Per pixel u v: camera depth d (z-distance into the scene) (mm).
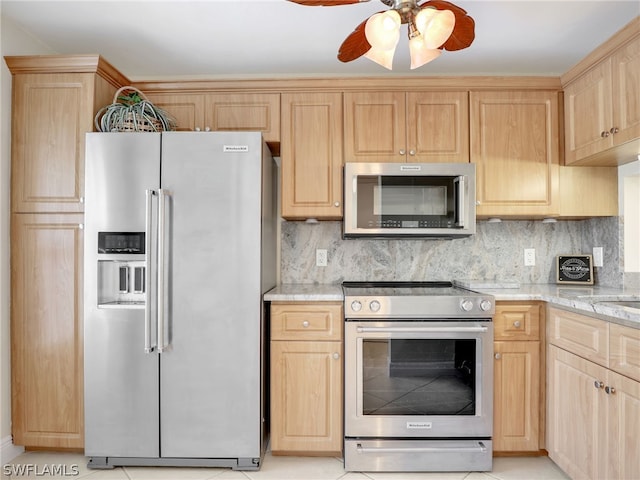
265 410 2316
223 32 2277
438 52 1520
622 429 1551
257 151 2090
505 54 2518
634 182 2408
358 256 2785
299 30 2260
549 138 2441
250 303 2078
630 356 1509
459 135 2445
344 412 2127
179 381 2070
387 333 2072
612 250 2490
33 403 2135
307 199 2451
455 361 2098
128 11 2080
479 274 2785
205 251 2074
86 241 2074
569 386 1910
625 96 1871
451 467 2074
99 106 2213
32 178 2158
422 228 2393
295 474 2059
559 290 2324
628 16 2113
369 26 1365
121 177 2074
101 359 2066
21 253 2154
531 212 2443
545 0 1984
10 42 2166
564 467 1951
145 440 2068
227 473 2066
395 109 2451
